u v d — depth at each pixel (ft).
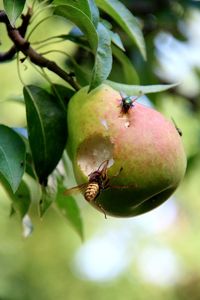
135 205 2.54
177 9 3.92
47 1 2.67
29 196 2.83
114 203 2.52
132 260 8.04
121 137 2.48
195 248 8.24
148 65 3.58
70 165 2.83
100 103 2.54
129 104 2.51
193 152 4.29
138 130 2.50
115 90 2.57
